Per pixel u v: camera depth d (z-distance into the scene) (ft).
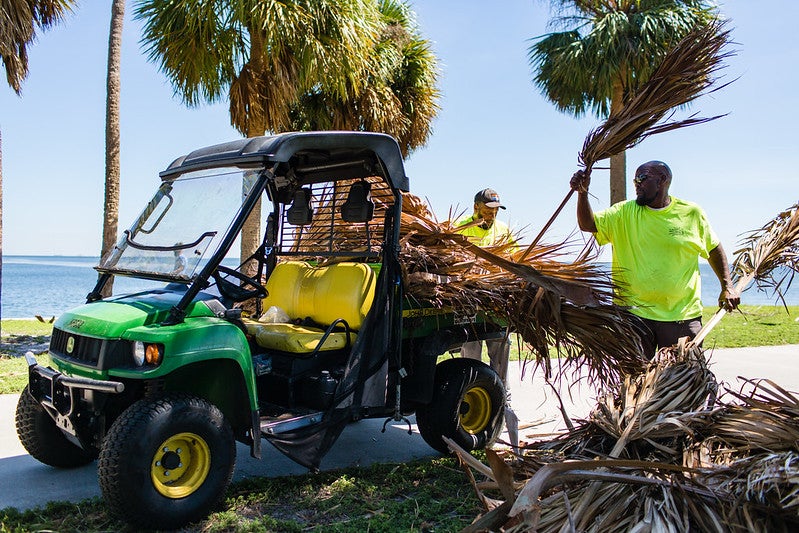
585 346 15.11
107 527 11.28
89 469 14.67
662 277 14.43
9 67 30.78
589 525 9.65
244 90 34.53
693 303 14.65
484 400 16.31
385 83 46.91
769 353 31.22
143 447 10.80
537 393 22.81
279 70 34.17
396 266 14.01
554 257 15.75
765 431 10.25
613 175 50.78
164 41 33.94
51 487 13.50
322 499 12.71
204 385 12.57
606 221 15.16
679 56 13.66
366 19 39.27
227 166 13.50
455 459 15.25
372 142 13.76
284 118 36.73
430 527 11.46
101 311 12.13
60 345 12.71
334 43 34.78
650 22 43.50
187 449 11.60
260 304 17.25
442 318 15.61
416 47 50.65
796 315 52.85
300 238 17.02
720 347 33.35
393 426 19.07
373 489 13.12
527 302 15.46
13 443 16.52
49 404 12.60
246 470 14.78
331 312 14.88
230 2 32.17
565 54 47.44
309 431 12.94
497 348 17.42
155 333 11.11
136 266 13.44
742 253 17.95
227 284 13.17
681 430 11.02
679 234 14.34
